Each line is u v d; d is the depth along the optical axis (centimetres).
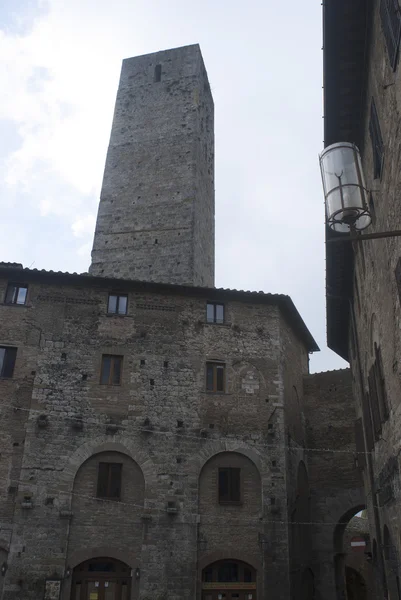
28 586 2300
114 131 4419
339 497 3222
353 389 3206
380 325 1614
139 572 2394
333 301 2747
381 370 1705
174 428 2680
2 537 2366
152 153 4228
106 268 3884
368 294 1862
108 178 4216
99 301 2872
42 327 2758
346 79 1611
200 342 2888
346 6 1422
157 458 2606
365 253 1828
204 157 4425
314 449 3353
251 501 2611
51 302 2819
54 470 2502
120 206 4075
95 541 2422
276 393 2862
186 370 2809
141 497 2534
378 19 1311
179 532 2489
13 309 2769
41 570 2328
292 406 3111
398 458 1471
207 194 4384
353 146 998
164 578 2403
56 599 2281
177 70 4541
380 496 2008
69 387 2666
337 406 3400
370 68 1476
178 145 4200
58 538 2389
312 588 3041
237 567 2503
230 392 2812
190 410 2731
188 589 2402
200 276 3906
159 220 3941
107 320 2838
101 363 2748
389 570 1962
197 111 4338
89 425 2611
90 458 2564
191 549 2467
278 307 3083
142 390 2725
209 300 3006
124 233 3969
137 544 2444
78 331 2786
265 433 2761
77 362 2723
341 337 3294
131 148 4303
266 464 2691
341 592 3145
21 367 2664
